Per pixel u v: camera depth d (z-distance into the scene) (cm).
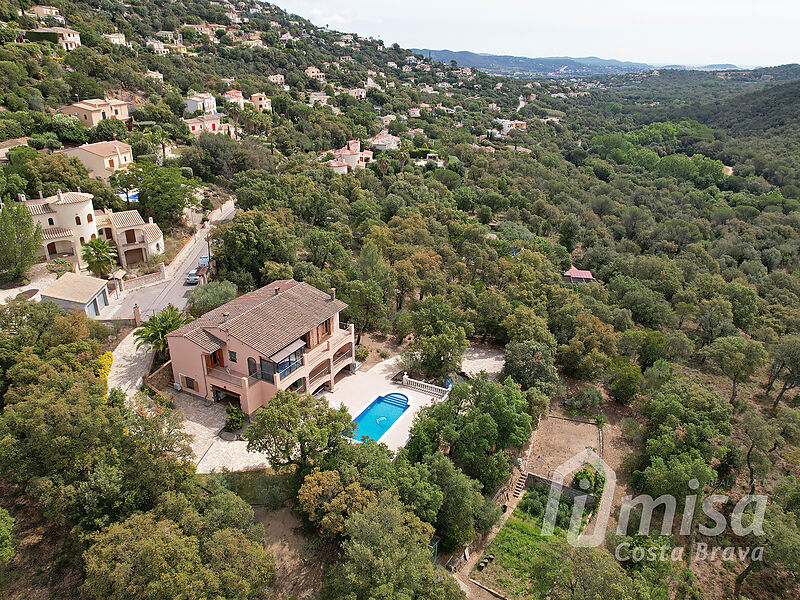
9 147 7881
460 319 5588
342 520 3003
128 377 4403
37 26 12262
